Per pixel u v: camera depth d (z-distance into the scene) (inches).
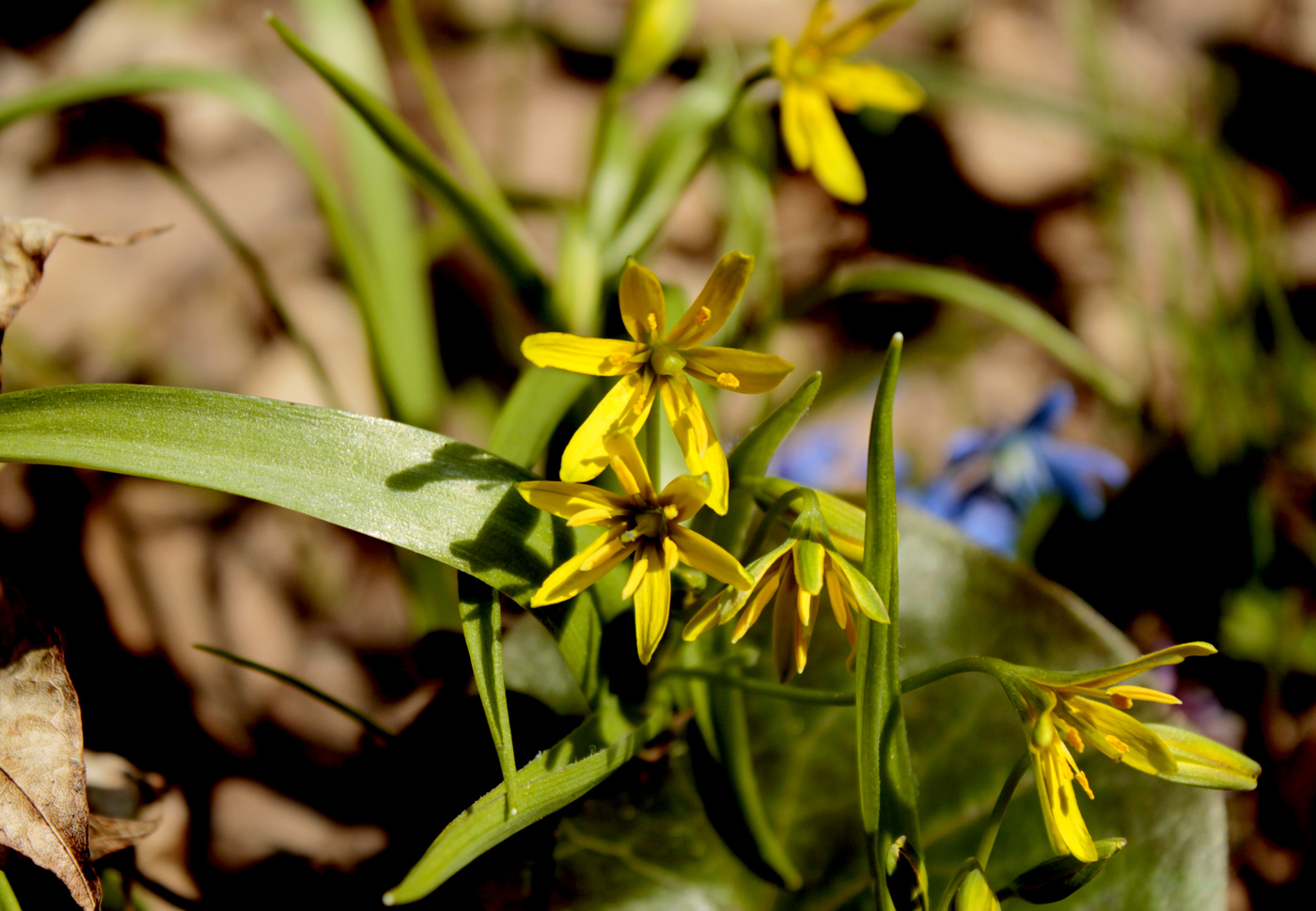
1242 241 23.9
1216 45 34.3
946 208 30.0
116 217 27.0
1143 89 32.0
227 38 30.8
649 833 15.4
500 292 25.8
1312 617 21.3
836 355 27.4
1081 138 30.8
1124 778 15.4
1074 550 23.2
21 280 14.8
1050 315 28.2
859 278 20.5
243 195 27.8
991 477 21.5
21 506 20.7
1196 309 27.9
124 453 13.9
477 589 14.3
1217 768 14.0
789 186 30.1
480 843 13.8
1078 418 26.4
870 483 13.8
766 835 15.1
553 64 31.5
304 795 17.5
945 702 15.8
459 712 15.6
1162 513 23.5
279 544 21.8
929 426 26.5
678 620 14.8
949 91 23.9
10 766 14.4
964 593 16.0
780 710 15.9
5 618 14.5
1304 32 34.0
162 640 19.7
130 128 28.2
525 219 28.2
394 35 31.9
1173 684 18.0
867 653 14.0
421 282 22.8
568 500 13.9
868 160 30.8
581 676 14.7
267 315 25.7
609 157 19.6
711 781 15.1
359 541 22.3
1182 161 24.2
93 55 30.1
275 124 18.2
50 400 14.0
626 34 18.0
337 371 25.3
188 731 17.9
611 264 18.3
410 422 19.4
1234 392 22.9
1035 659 15.8
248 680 19.6
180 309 25.6
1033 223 29.7
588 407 16.4
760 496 14.4
